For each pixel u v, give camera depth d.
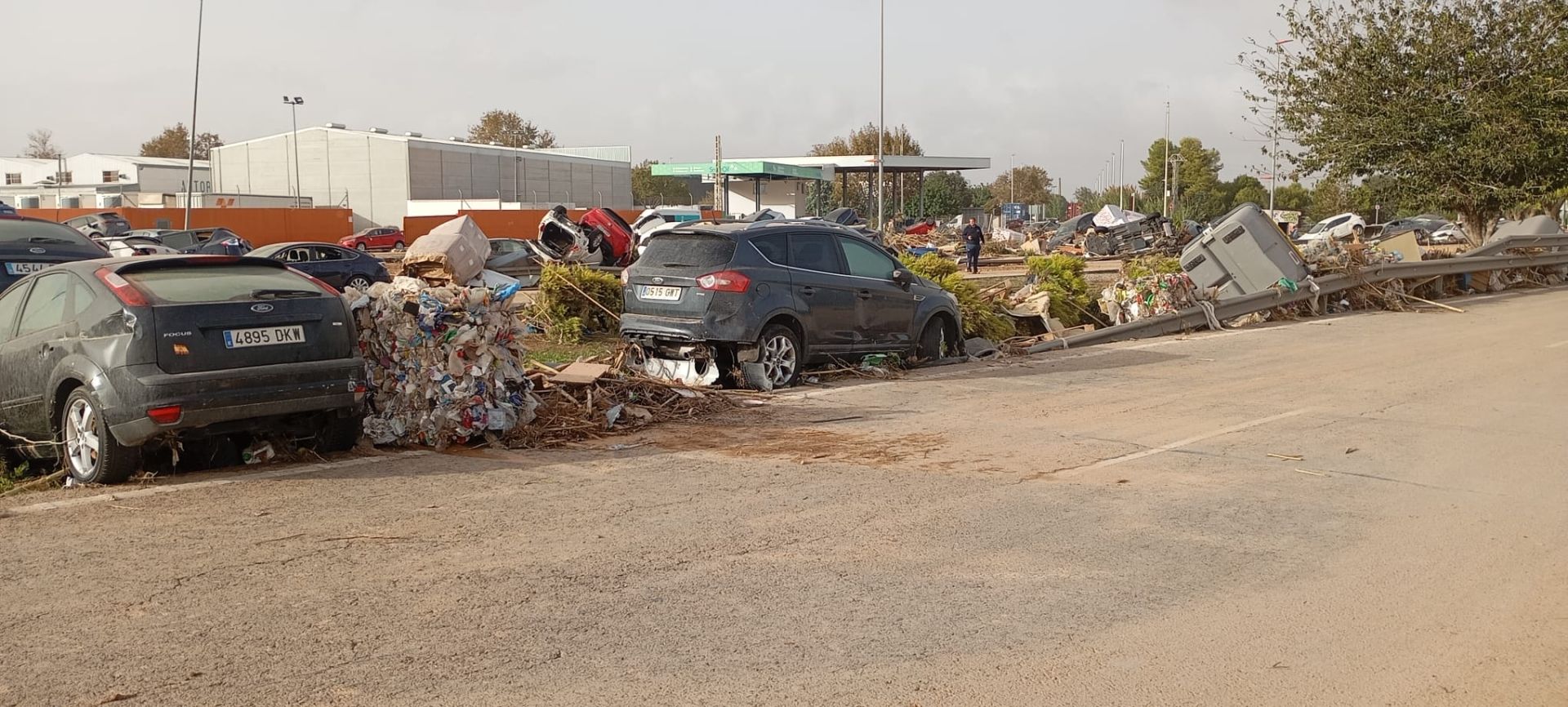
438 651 4.38
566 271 15.97
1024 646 4.54
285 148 76.94
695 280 10.98
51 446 7.52
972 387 11.70
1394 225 48.88
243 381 7.01
